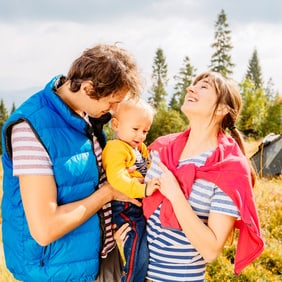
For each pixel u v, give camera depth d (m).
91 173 2.84
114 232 3.27
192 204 2.89
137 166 3.44
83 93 2.65
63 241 2.76
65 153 2.67
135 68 2.67
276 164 14.38
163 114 61.00
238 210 2.81
